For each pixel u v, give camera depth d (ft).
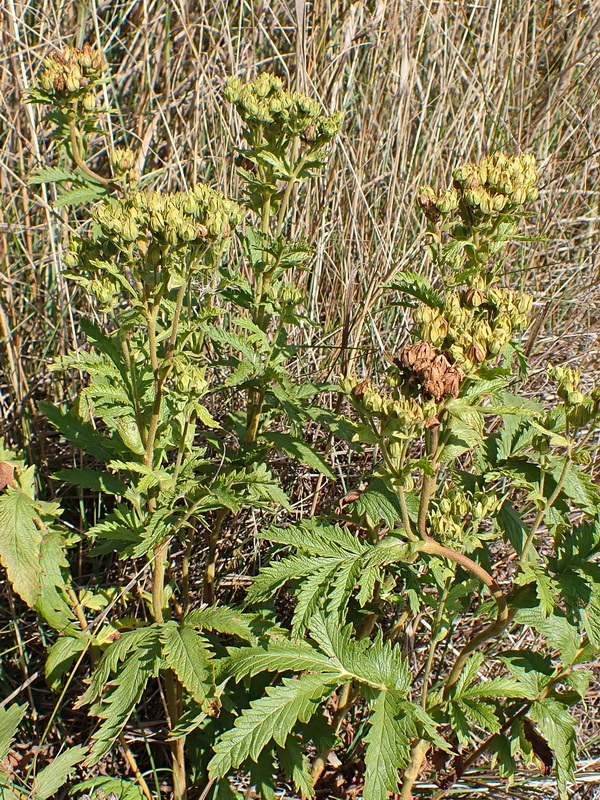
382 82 14.79
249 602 6.98
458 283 8.41
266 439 9.53
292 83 14.32
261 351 9.95
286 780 9.29
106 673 7.45
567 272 16.03
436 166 14.78
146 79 14.96
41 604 8.04
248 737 6.88
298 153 12.52
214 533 10.10
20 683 10.34
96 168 15.07
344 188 14.20
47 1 14.39
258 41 15.80
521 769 9.59
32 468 8.29
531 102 15.97
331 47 14.49
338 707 9.40
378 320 13.79
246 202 10.31
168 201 7.59
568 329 14.80
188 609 10.14
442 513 7.31
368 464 12.46
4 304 12.86
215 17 15.49
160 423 8.27
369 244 14.12
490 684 7.69
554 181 15.29
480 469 8.17
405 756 6.68
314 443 12.56
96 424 12.14
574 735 7.34
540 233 14.70
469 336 6.73
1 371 13.29
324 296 14.01
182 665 7.24
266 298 9.91
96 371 7.74
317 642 7.57
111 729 7.36
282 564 7.12
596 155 16.12
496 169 8.35
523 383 12.99
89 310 13.52
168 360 7.41
